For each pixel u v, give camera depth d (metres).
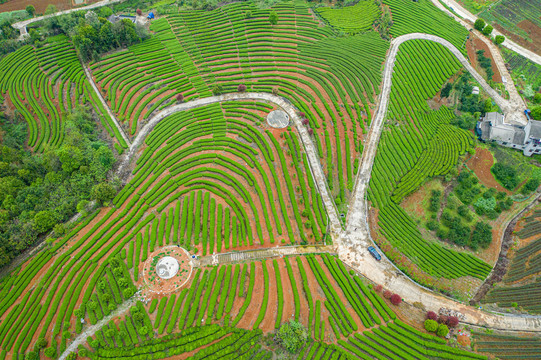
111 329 49.91
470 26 118.38
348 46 100.88
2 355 49.78
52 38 100.69
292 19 108.94
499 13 123.62
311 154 75.50
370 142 80.19
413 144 81.94
